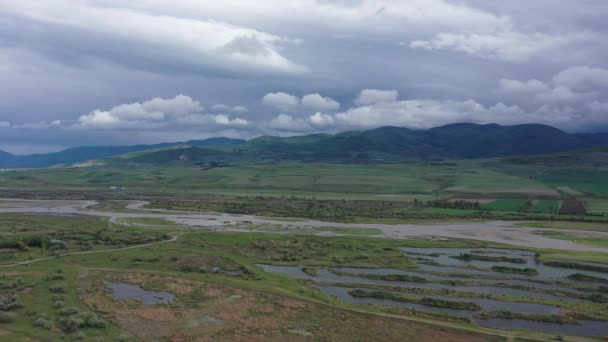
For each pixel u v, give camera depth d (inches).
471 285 4121.6
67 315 2746.1
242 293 3447.3
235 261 4731.8
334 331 2733.8
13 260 4244.6
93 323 2603.3
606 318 3189.0
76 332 2486.5
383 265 4859.7
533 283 4234.7
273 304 3208.7
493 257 5374.0
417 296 3646.7
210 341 2522.1
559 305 3491.6
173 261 4576.8
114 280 3690.9
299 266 4741.6
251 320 2874.0
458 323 3002.0
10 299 2952.8
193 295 3356.3
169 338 2532.0
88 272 3892.7
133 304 3078.2
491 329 2898.6
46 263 4151.1
